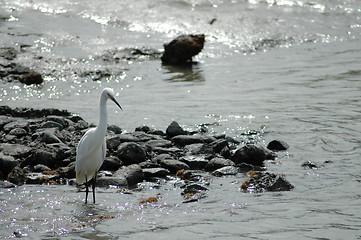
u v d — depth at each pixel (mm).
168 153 12836
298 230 8141
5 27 28766
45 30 28797
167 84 21891
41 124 14586
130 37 29094
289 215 8836
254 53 27984
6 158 11273
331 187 10414
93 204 9578
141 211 9180
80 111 17469
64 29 29359
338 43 29875
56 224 8523
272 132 14930
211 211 9125
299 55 27297
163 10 33844
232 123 15914
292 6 36188
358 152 12914
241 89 20719
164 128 15445
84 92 20594
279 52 28109
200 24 31859
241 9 34969
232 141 14078
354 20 33844
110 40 28266
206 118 16516
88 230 8250
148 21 32062
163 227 8359
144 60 26047
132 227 8375
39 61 23875
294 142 13992
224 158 12555
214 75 23438
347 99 18531
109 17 32344
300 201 9578
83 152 9828
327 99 18641
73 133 14328
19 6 33219
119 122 16141
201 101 18844
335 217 8695
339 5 36750
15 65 22906
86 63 24391
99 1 35125
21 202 9609
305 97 19047
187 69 24719
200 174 11602
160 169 11562
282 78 22438
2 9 32250
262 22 32594
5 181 10664
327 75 22734
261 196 9969
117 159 12047
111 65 24562
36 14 31969
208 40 29703
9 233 8109
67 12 32812
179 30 30797
